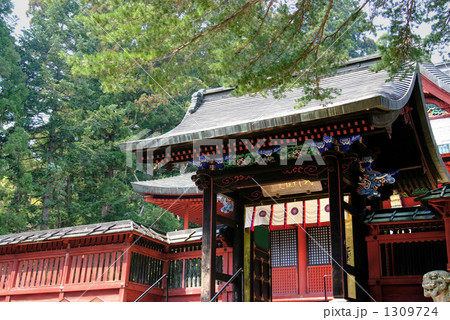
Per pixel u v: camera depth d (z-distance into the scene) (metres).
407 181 14.94
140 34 9.46
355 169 12.61
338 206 11.44
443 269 11.70
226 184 13.19
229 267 14.21
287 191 14.05
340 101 10.61
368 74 13.73
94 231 14.72
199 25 9.44
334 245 11.20
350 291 11.70
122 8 9.16
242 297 13.55
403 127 13.41
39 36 43.22
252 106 14.56
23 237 15.95
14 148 32.31
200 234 15.16
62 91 39.38
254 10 9.39
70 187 37.50
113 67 9.48
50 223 34.59
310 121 10.90
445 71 23.30
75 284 14.68
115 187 35.22
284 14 9.50
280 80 9.67
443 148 16.56
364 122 10.66
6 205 32.97
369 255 12.52
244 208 14.52
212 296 12.41
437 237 11.85
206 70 9.88
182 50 9.74
